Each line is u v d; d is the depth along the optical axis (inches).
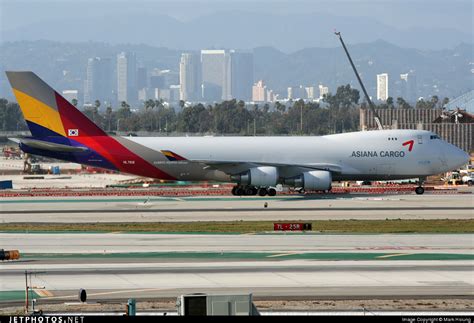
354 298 5413.4
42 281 6038.4
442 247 7529.5
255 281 5969.5
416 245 7652.6
